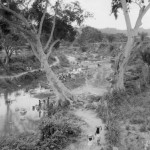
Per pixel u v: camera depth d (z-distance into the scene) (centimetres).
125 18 2148
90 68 5200
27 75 3953
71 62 6669
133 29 2162
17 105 2470
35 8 2078
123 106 1833
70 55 8788
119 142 1212
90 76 3988
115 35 11612
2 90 3177
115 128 1366
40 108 2273
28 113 2173
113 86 2372
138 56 3597
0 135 1633
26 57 5066
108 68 4825
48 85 3447
